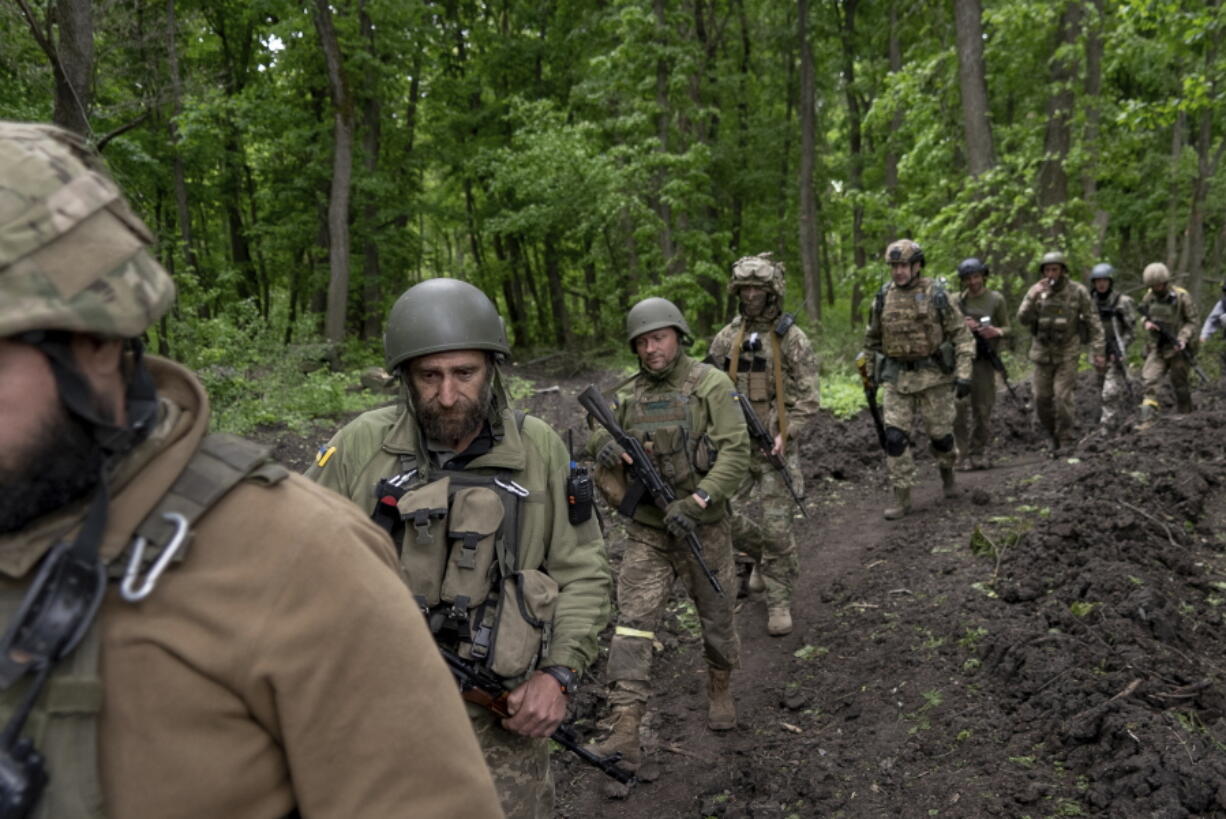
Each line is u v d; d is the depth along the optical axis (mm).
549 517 2129
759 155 24531
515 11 23891
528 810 2062
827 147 28734
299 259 23812
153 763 741
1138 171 17516
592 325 26344
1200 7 9422
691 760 3633
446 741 853
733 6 25141
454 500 1990
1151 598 3906
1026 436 9352
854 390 11562
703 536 3666
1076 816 2768
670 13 17125
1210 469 6285
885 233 22016
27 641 697
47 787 702
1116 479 5910
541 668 2018
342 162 18609
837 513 7168
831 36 23859
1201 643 3818
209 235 25531
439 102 23812
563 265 27984
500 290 31266
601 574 2176
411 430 2098
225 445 840
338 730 800
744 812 3160
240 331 11555
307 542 812
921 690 3742
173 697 745
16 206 685
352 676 805
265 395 11281
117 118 10492
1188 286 15758
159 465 787
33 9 6719
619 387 3846
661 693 4285
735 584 3785
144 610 752
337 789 805
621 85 17375
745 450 3590
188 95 13055
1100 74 15398
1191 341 8914
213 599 765
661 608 3656
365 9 19312
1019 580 4488
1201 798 2680
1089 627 3809
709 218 23797
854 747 3443
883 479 8039
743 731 3822
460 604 1924
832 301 31859
